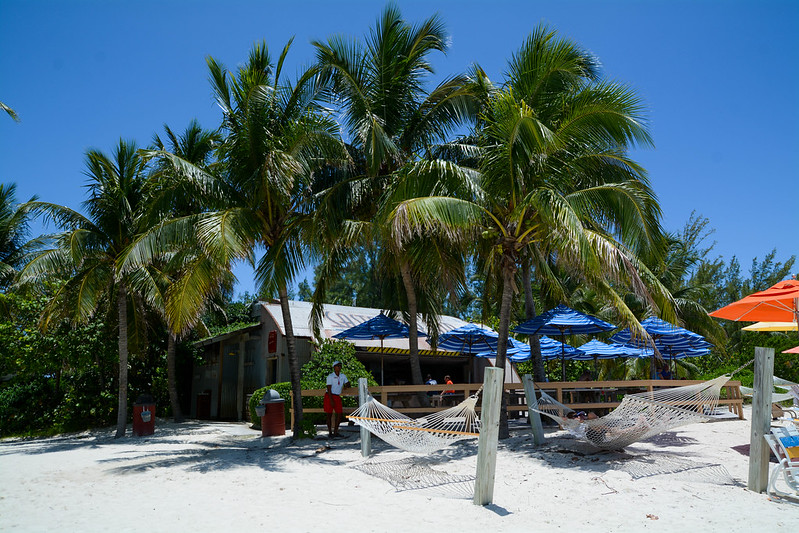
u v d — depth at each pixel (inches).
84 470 407.8
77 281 645.9
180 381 1028.5
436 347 719.7
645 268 466.3
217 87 505.7
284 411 606.2
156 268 723.4
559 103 442.0
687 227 1493.6
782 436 279.0
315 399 642.8
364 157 585.9
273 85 510.3
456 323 972.6
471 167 565.6
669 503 261.4
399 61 575.2
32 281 722.8
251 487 324.2
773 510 244.8
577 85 453.7
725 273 1556.3
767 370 282.5
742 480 302.4
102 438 657.6
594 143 437.1
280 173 451.2
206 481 346.3
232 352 952.3
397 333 683.4
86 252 610.5
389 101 567.2
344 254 626.8
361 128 546.0
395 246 484.4
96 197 627.8
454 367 981.2
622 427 350.3
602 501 269.1
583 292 1094.4
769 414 281.0
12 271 924.6
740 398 561.9
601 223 460.8
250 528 236.4
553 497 281.0
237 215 462.0
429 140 596.1
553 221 388.8
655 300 466.3
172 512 267.3
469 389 497.4
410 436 338.6
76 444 607.8
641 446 415.2
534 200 398.0
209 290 506.3
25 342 768.3
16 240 1017.5
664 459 357.1
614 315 1010.1
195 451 498.3
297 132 471.2
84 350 751.1
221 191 492.7
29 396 865.5
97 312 789.2
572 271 460.4
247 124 478.0
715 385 323.9
